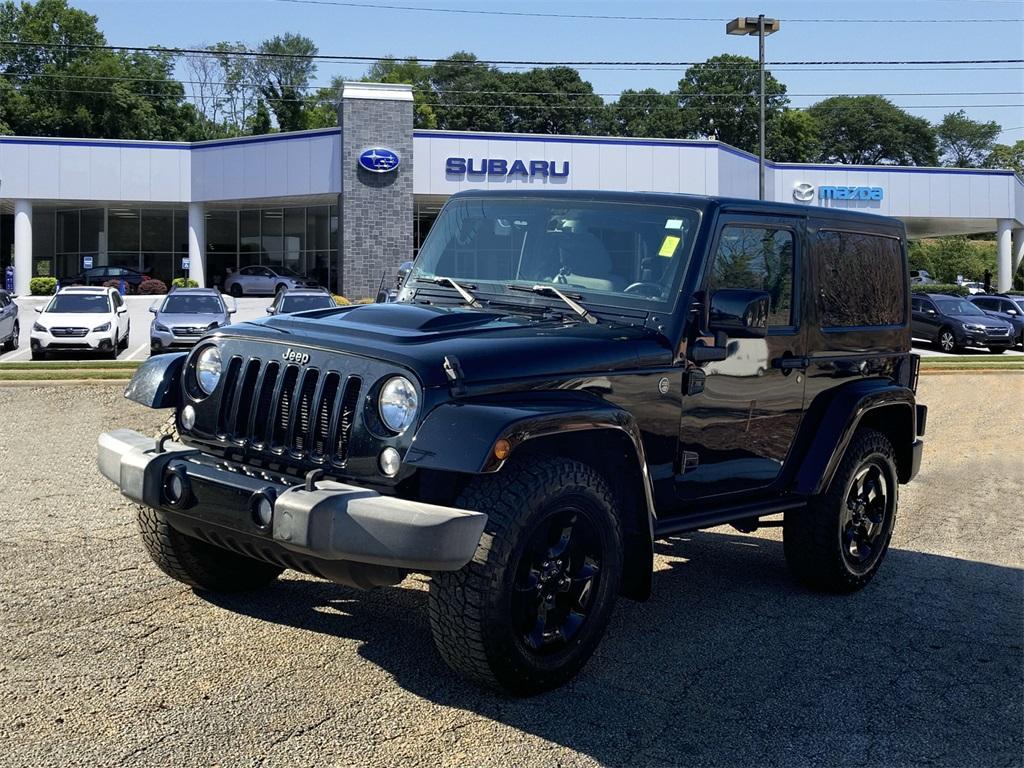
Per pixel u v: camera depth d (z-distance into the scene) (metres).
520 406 3.99
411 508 3.72
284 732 3.79
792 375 5.44
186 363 4.72
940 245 95.62
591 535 4.33
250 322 4.74
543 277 5.12
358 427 4.00
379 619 5.07
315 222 48.56
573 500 4.18
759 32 33.66
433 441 3.77
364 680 4.31
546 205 5.22
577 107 100.50
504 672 4.04
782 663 4.77
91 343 21.94
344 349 4.14
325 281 48.44
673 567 6.43
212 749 3.64
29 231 46.97
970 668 4.80
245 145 45.12
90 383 14.30
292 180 43.91
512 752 3.73
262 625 4.92
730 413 5.09
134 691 4.11
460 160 43.00
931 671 4.75
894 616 5.56
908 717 4.22
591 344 4.46
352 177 42.19
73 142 46.19
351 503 3.78
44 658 4.41
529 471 4.06
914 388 6.52
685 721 4.09
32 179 46.12
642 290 4.87
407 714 4.00
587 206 5.11
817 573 5.81
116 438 4.68
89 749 3.60
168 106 82.31
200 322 22.77
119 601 5.20
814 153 99.31
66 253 52.00
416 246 49.78
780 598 5.82
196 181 46.91
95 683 4.17
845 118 112.56
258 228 49.53
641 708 4.19
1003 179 51.59
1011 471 10.50
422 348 4.08
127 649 4.55
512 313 4.94
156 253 51.12
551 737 3.87
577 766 3.65
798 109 97.50
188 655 4.51
